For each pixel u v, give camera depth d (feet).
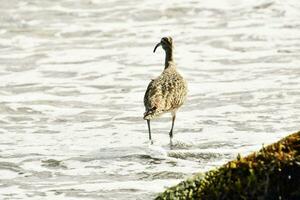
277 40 75.46
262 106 53.21
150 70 66.13
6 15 88.43
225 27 81.61
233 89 58.39
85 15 88.69
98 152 43.34
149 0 93.71
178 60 69.10
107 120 51.55
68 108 55.11
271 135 45.88
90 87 61.05
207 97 56.34
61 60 70.49
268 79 61.11
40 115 53.42
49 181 38.55
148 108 45.03
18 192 36.73
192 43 75.61
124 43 76.59
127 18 86.99
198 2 91.76
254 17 85.35
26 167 40.98
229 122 49.42
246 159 24.61
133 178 38.47
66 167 40.83
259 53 70.69
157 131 48.11
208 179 24.84
